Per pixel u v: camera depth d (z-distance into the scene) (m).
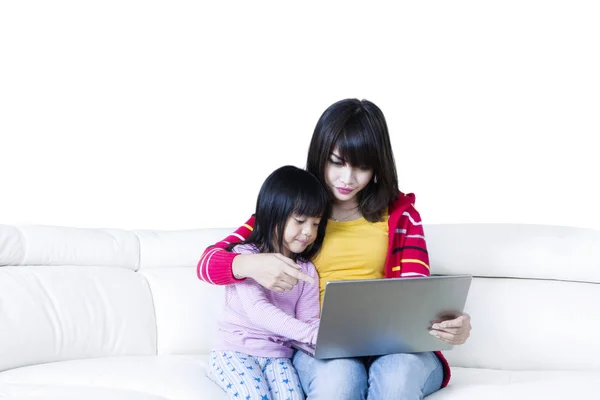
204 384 2.17
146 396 2.11
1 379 2.32
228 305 2.25
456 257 2.76
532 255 2.73
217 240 2.90
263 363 2.16
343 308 1.94
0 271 2.62
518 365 2.62
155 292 2.80
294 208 2.18
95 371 2.31
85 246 2.80
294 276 2.06
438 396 2.11
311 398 2.01
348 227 2.35
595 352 2.59
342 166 2.25
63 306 2.62
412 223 2.37
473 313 2.68
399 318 2.01
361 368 2.03
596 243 2.75
